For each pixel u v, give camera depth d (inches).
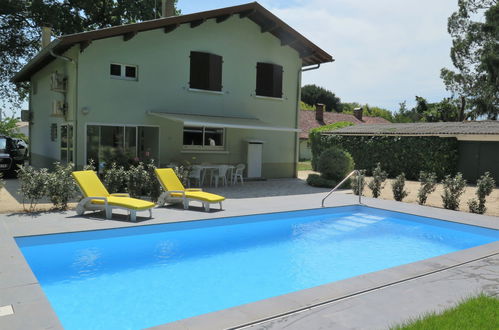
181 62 827.4
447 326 185.0
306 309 207.3
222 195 688.4
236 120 854.5
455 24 2031.3
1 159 870.4
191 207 553.3
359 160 1226.0
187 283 304.3
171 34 810.2
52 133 904.9
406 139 1107.9
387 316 200.1
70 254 366.0
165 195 551.5
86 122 726.5
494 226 468.4
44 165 999.0
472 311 204.4
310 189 800.3
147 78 788.0
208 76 856.3
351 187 796.6
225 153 900.0
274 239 451.8
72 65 731.4
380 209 585.6
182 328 181.8
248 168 924.0
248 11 884.0
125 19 1392.7
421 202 654.5
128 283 299.6
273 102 973.2
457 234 487.5
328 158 864.9
